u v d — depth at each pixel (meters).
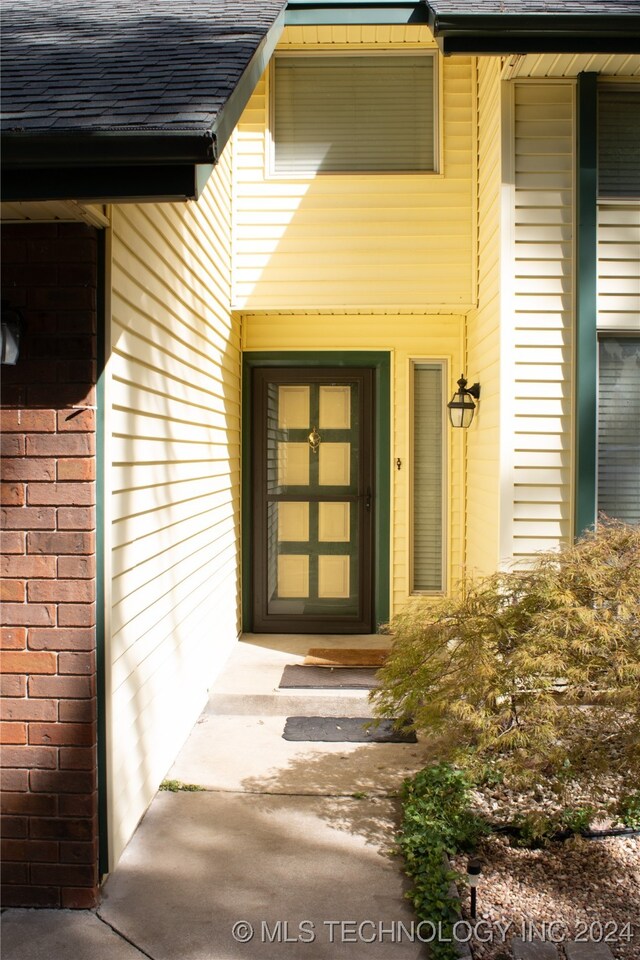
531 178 5.08
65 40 3.60
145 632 3.91
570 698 3.53
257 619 7.25
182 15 4.20
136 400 3.68
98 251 3.16
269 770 4.52
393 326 7.01
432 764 4.39
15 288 3.09
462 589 4.25
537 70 4.94
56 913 3.12
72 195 2.66
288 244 6.37
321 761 4.66
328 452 7.24
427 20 4.95
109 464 3.21
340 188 6.36
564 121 5.06
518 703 3.55
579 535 5.01
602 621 3.48
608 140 5.05
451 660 3.80
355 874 3.41
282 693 5.47
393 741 4.98
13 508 3.12
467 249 6.29
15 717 3.14
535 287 5.08
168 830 3.79
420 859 3.40
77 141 2.54
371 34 6.15
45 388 3.10
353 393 7.21
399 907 3.17
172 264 4.39
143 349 3.79
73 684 3.13
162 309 4.17
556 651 3.48
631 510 5.09
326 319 7.03
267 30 3.76
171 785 4.27
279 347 7.05
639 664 3.35
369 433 7.19
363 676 5.87
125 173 2.64
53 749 3.14
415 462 7.20
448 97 6.30
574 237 5.05
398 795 4.17
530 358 5.09
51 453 3.11
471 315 6.60
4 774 3.15
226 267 6.22
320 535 7.26
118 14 4.24
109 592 3.23
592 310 5.01
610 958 2.82
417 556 7.22
